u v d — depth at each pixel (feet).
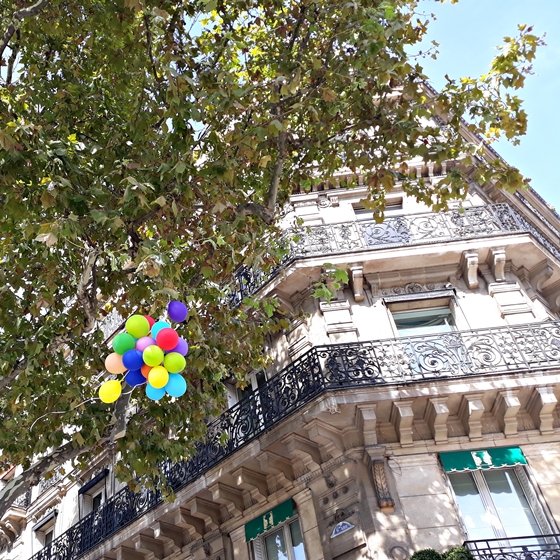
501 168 28.86
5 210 24.98
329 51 30.81
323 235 44.04
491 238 41.96
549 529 31.09
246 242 29.12
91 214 22.80
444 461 33.37
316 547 33.55
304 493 35.50
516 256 42.55
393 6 24.81
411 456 33.63
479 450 33.73
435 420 33.68
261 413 36.40
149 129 29.84
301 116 33.81
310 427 33.88
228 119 29.25
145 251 22.44
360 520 32.01
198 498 38.86
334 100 30.55
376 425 34.53
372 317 40.47
